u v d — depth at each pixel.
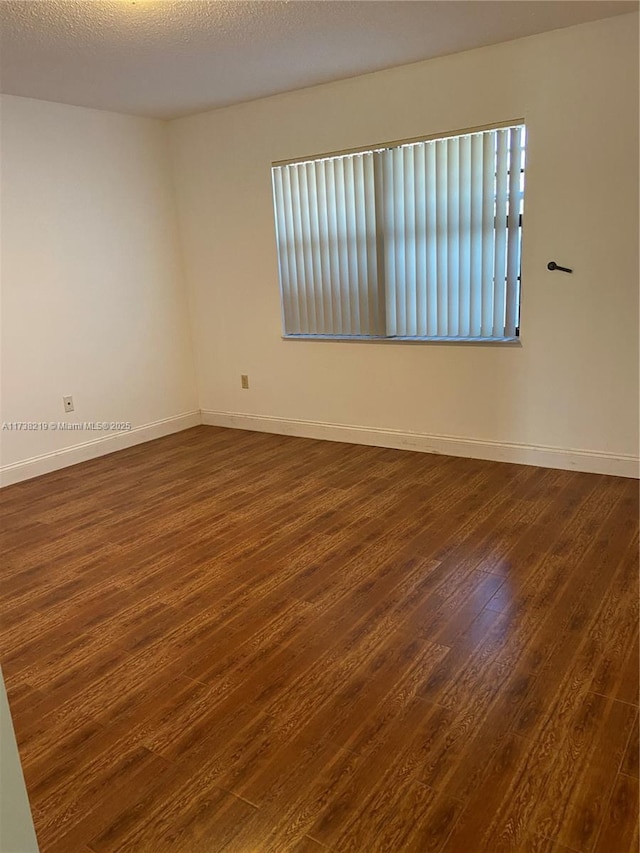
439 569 2.62
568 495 3.29
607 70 3.05
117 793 1.60
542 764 1.62
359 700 1.90
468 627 2.22
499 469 3.75
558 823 1.45
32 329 4.02
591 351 3.43
